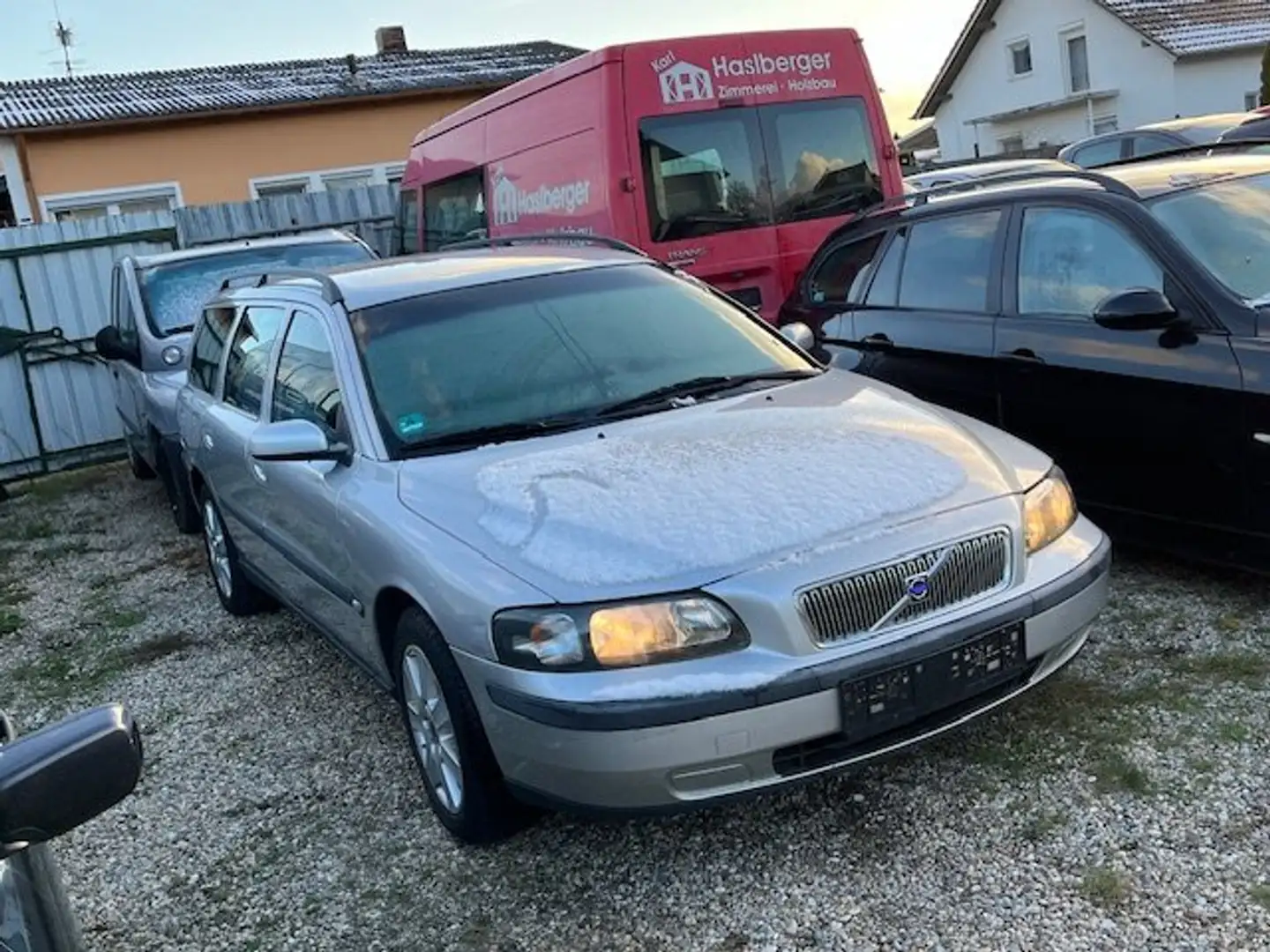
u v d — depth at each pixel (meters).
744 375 4.43
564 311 4.60
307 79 22.48
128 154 19.95
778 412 4.01
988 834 3.43
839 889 3.28
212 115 20.14
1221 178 5.21
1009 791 3.62
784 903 3.26
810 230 7.69
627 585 3.15
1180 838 3.28
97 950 3.54
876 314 6.02
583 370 4.32
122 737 1.68
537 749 3.19
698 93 7.37
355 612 4.18
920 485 3.47
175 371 8.45
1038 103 33.62
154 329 8.75
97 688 5.77
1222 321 4.55
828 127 7.76
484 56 24.77
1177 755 3.69
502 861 3.65
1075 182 5.36
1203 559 4.73
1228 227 4.91
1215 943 2.86
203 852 4.02
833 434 3.78
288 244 9.65
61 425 12.28
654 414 4.09
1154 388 4.69
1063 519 3.74
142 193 20.08
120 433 12.50
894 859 3.38
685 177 7.36
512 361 4.33
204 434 5.97
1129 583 5.07
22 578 8.22
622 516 3.34
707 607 3.13
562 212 7.95
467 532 3.50
